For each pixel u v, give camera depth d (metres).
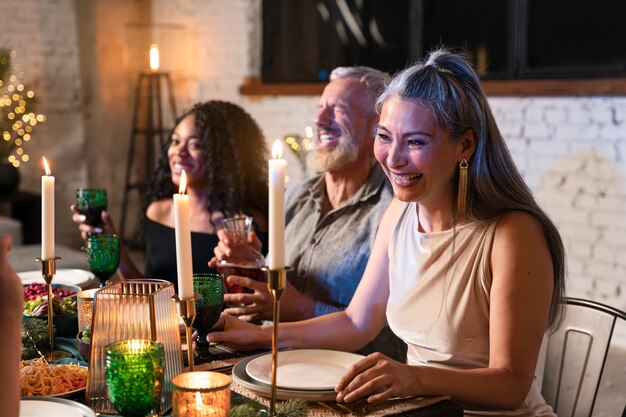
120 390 1.07
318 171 2.15
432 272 1.61
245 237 1.90
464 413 1.50
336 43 4.91
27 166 5.71
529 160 3.70
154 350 1.08
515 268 1.49
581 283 3.50
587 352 1.77
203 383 1.12
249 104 5.34
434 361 1.60
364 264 2.07
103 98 6.02
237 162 2.52
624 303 3.34
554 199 3.60
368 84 2.13
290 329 1.73
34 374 1.35
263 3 5.29
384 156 1.57
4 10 5.55
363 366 1.35
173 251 2.54
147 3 6.15
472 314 1.56
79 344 1.47
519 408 1.54
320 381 1.39
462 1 4.26
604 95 3.37
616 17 3.66
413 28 4.39
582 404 1.77
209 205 2.53
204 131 2.50
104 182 6.11
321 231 2.15
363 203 2.12
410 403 1.34
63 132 5.87
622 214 3.34
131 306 1.26
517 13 3.84
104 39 5.98
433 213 1.63
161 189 2.66
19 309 1.05
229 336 1.64
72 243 6.02
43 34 5.72
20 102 5.45
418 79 1.52
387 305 1.72
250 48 5.34
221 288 1.51
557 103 3.56
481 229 1.56
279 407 1.25
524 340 1.46
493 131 1.56
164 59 5.96
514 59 3.87
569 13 3.78
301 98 4.94
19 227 4.31
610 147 3.37
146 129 6.17
